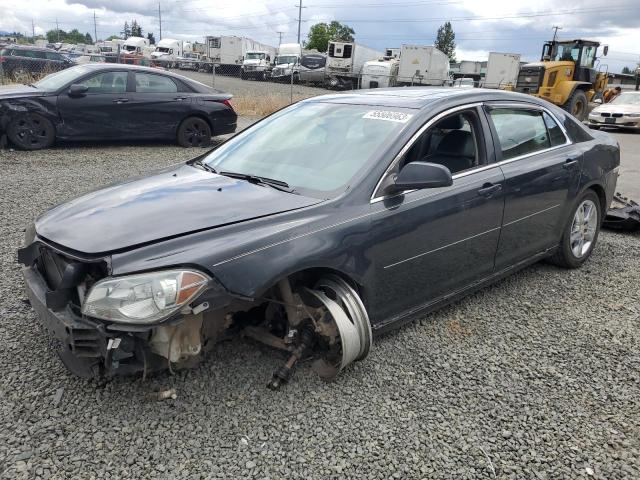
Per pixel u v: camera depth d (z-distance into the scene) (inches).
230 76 1854.1
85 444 100.5
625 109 741.3
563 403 118.6
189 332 107.0
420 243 134.0
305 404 114.0
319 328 116.7
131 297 98.3
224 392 116.2
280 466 97.5
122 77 411.2
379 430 107.5
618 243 233.1
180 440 102.4
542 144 177.6
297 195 125.8
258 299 118.6
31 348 130.8
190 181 137.4
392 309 133.3
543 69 814.5
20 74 672.4
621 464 101.0
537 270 197.5
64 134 394.6
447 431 108.1
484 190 148.1
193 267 101.3
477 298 171.2
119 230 108.6
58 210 128.1
